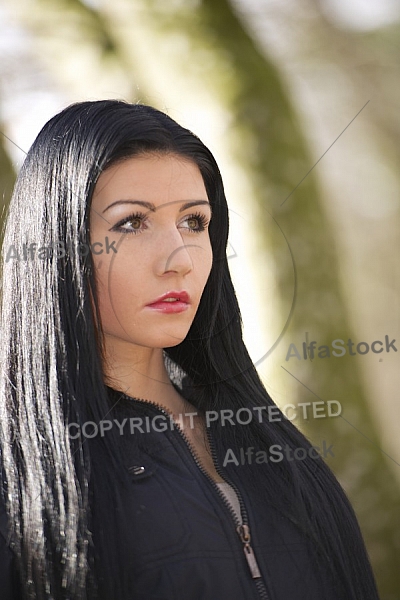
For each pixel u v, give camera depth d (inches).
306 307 157.6
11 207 74.2
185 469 74.3
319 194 170.6
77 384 69.7
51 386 69.6
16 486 68.4
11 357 71.5
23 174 73.8
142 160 72.1
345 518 81.8
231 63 168.1
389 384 208.7
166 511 70.7
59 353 70.0
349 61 226.1
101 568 67.5
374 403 176.4
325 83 223.3
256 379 84.2
